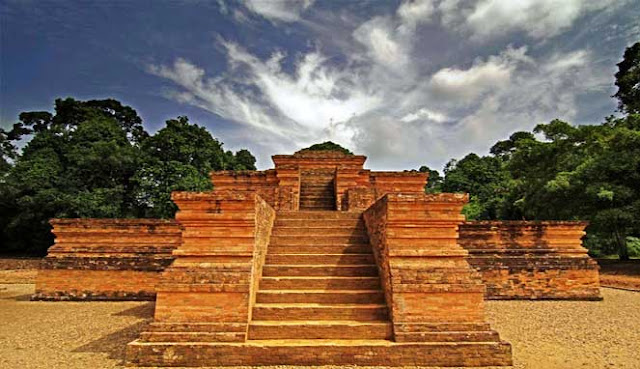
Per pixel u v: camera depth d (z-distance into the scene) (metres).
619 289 15.80
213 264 7.13
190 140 34.16
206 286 6.85
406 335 6.61
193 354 6.32
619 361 6.80
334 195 18.39
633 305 11.84
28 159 33.19
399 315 6.79
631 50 26.61
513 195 29.73
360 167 19.58
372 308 7.30
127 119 43.50
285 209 15.95
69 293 12.69
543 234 13.23
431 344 6.43
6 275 21.52
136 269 12.75
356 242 10.12
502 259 12.77
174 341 6.50
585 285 12.71
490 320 9.82
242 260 7.23
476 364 6.39
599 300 12.57
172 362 6.29
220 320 6.75
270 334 6.77
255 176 17.91
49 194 28.83
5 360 6.74
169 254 13.01
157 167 30.09
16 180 30.67
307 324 6.88
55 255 13.02
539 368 6.41
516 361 6.72
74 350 7.30
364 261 9.16
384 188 18.45
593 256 31.08
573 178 21.66
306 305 7.47
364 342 6.56
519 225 13.16
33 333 8.57
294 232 10.63
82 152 31.92
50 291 12.73
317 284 8.20
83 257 12.91
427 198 7.43
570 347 7.59
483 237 13.10
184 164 31.83
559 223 13.22
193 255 7.21
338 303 7.72
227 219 7.36
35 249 31.28
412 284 6.93
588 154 24.30
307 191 18.88
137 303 12.21
